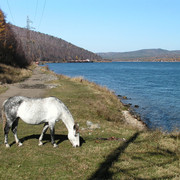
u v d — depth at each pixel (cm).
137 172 525
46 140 712
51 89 1931
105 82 3697
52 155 600
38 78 3027
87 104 1346
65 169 534
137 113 1548
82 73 6028
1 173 519
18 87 2023
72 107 1246
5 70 2922
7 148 636
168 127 1233
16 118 634
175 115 1525
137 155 610
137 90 2820
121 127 966
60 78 3047
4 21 4403
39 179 498
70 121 648
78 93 1716
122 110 1535
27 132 811
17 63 4378
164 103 1961
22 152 616
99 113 1173
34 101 620
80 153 614
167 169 536
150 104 1906
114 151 632
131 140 737
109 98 1711
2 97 1468
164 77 5047
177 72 7138
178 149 654
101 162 568
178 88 3059
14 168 538
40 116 620
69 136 652
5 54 3953
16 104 612
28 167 543
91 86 2200
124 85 3338
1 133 788
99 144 684
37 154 604
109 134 804
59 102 639
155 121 1360
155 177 507
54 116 629
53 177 505
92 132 820
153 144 693
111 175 511
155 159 589
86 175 512
